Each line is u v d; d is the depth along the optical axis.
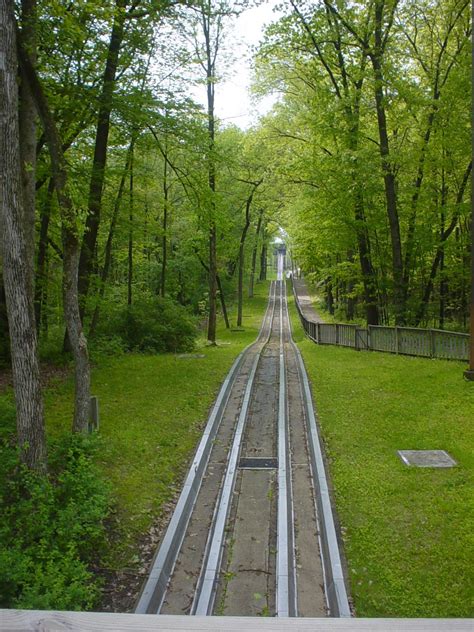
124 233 23.31
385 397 14.60
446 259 26.06
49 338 23.19
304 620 1.78
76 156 19.75
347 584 6.69
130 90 15.39
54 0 9.81
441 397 13.92
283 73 25.31
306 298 71.75
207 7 14.25
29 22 8.80
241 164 33.28
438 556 7.14
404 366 18.23
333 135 21.94
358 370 18.38
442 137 21.23
